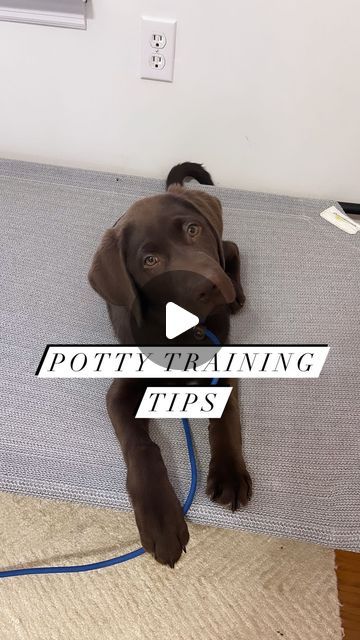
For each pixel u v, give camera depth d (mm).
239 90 1236
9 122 1369
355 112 1240
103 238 853
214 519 789
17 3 1130
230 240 1219
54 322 1048
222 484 793
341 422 915
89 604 918
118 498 810
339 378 976
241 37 1149
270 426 902
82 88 1276
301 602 925
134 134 1352
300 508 808
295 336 1046
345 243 1234
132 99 1284
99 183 1338
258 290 1126
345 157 1329
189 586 939
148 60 1203
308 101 1234
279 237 1240
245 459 859
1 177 1330
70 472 835
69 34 1180
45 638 882
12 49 1221
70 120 1345
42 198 1289
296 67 1182
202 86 1239
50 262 1158
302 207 1312
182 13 1125
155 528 723
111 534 1001
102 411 914
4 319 1047
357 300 1117
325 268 1179
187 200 870
